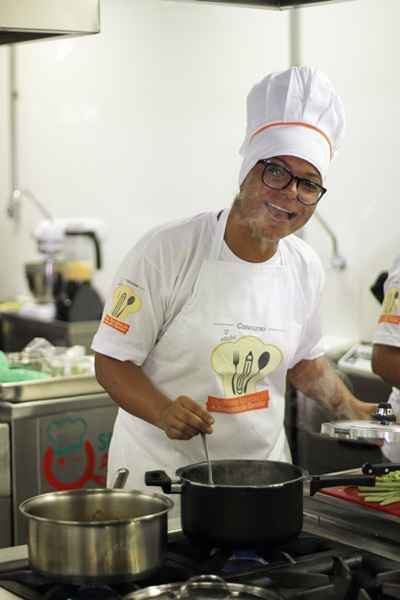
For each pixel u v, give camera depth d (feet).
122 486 6.57
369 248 13.47
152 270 7.82
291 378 9.00
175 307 7.95
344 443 9.69
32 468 11.84
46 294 18.80
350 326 13.87
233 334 7.98
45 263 18.69
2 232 23.04
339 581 5.44
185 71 16.75
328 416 12.10
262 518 6.01
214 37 16.05
